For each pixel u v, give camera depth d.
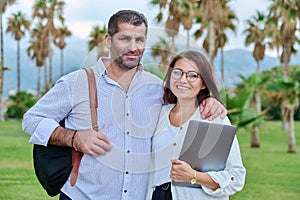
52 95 2.66
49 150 2.66
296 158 25.88
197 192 2.58
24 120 2.70
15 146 27.03
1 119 44.16
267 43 40.25
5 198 12.94
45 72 46.41
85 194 2.63
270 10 33.31
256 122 20.53
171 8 27.41
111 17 2.54
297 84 26.83
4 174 17.61
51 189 2.70
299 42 33.41
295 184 17.72
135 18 2.50
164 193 2.61
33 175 17.52
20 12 51.81
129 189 2.61
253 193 15.91
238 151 2.66
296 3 31.92
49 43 46.78
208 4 27.31
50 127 2.61
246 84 24.48
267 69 39.88
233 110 18.73
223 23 29.77
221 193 2.58
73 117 2.63
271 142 34.84
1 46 42.38
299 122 48.78
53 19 46.81
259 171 21.05
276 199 15.17
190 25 25.50
